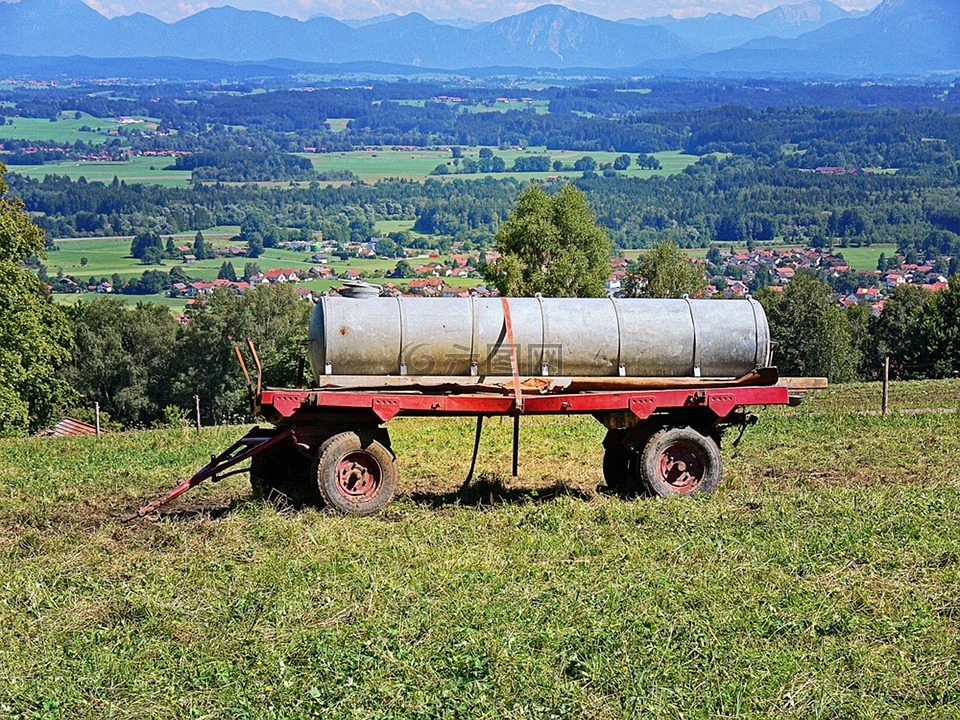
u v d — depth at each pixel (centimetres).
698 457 1373
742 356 1394
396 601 962
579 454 1838
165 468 1762
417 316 1330
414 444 1986
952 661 812
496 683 790
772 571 1020
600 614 912
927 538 1121
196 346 6266
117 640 901
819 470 1623
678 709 750
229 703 776
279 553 1131
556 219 6450
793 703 754
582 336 1358
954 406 2520
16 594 1013
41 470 1786
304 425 1337
